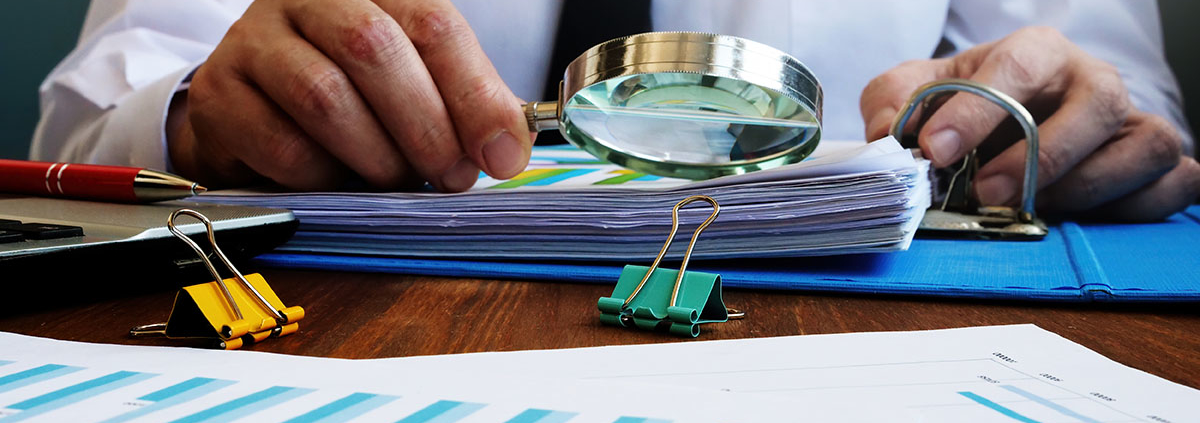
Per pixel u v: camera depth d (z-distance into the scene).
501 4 1.51
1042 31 1.09
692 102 0.54
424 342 0.40
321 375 0.33
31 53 2.06
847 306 0.49
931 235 0.72
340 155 0.66
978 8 1.67
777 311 0.47
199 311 0.40
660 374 0.34
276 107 0.67
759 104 0.54
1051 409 0.30
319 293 0.51
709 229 0.55
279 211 0.57
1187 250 0.66
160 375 0.33
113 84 1.02
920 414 0.29
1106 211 0.92
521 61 1.56
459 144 0.65
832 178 0.52
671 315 0.41
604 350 0.38
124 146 0.85
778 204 0.53
